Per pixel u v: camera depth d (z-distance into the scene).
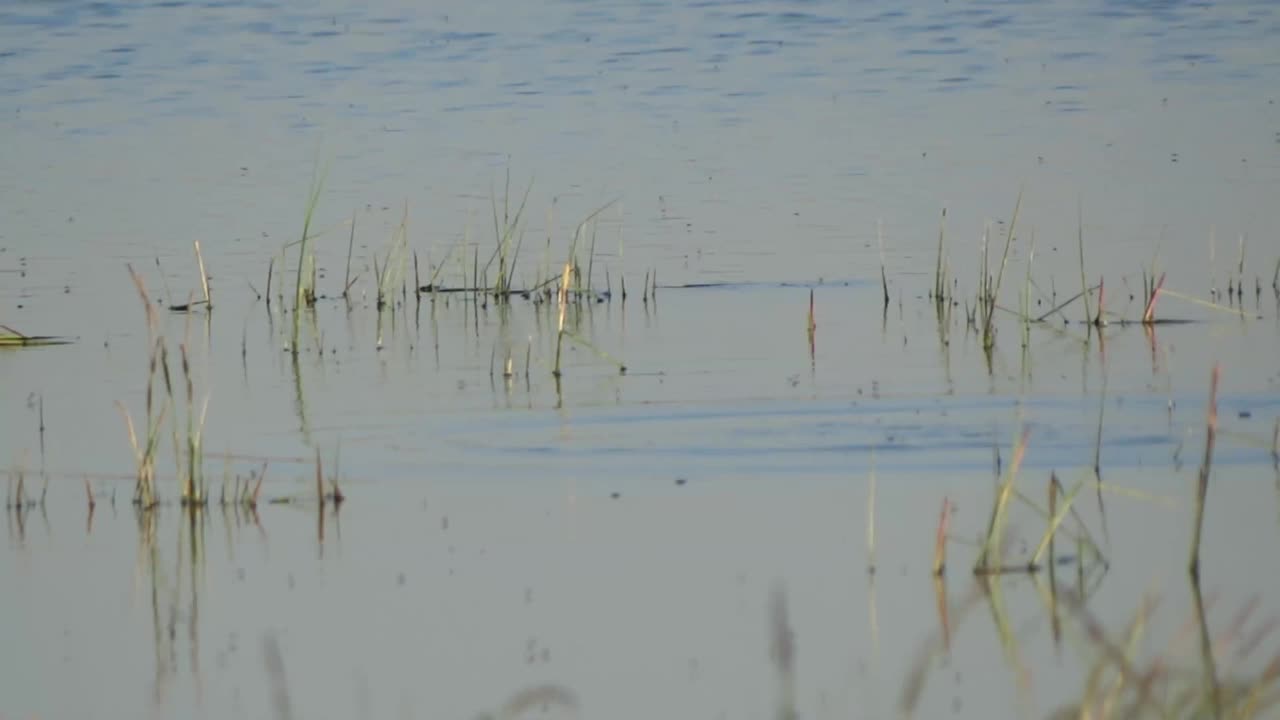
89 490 41.03
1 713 30.78
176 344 57.62
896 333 57.38
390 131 93.81
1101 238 69.00
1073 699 30.44
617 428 46.66
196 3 139.88
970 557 36.94
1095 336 56.44
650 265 67.88
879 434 45.53
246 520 40.06
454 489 41.91
